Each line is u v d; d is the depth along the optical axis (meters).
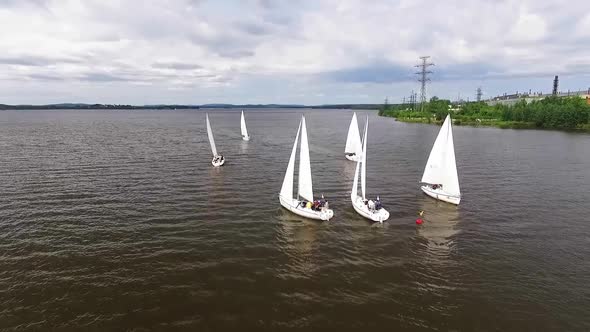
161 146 102.62
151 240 36.59
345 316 25.20
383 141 121.62
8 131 146.12
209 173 66.88
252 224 41.69
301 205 45.47
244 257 33.56
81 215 42.97
